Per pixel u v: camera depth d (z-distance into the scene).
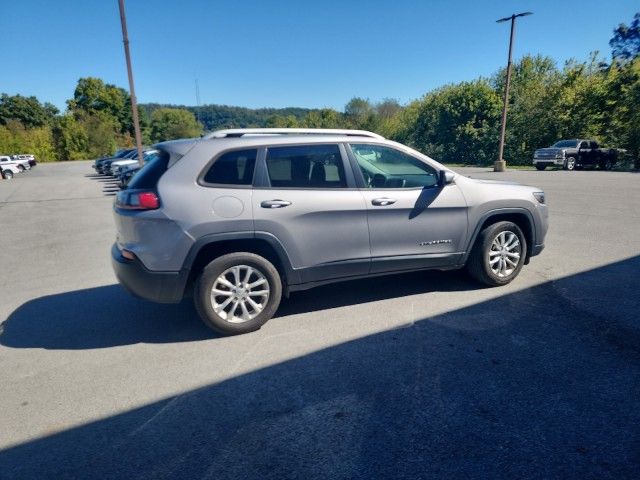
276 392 2.77
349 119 71.56
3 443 2.37
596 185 14.32
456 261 4.38
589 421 2.38
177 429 2.44
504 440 2.25
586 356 3.08
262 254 3.76
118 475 2.10
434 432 2.33
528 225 4.68
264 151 3.63
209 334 3.69
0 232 9.26
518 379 2.81
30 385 2.96
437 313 3.93
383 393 2.71
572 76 28.61
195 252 3.41
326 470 2.09
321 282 3.89
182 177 3.42
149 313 4.23
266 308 3.69
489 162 33.88
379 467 2.09
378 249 3.99
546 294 4.29
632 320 3.63
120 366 3.19
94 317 4.17
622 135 25.30
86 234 8.73
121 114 90.06
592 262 5.32
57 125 67.31
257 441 2.31
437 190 4.16
